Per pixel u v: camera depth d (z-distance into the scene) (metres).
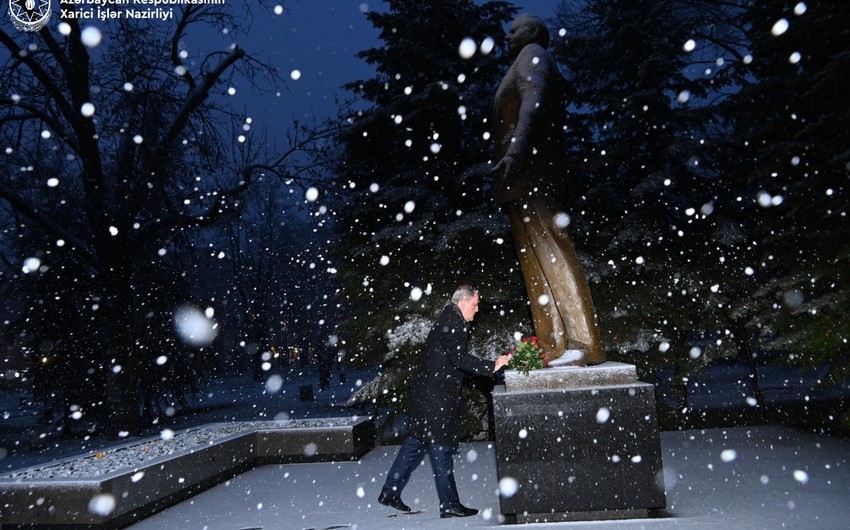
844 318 7.85
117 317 17.31
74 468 5.84
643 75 11.12
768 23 10.41
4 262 20.52
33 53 15.77
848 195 7.98
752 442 7.76
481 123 12.05
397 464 4.96
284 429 8.31
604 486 4.20
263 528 4.71
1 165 16.36
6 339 20.06
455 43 12.47
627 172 11.78
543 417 4.32
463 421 10.22
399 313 11.12
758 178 10.11
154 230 17.91
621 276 10.84
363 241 12.05
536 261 5.07
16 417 28.16
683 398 10.78
